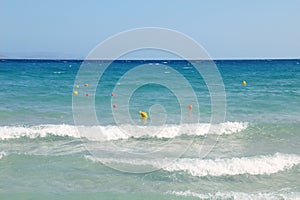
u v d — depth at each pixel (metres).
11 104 16.75
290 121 13.41
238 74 41.84
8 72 38.78
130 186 7.29
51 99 18.28
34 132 11.40
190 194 6.93
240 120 13.56
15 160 8.66
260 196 6.85
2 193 6.85
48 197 6.72
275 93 22.23
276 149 9.98
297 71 48.88
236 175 8.03
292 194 6.95
